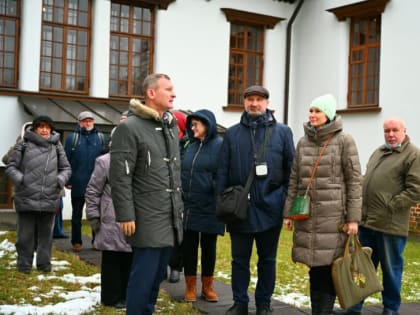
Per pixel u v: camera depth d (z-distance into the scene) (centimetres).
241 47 1456
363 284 439
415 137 1196
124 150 395
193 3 1355
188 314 509
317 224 445
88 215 504
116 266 514
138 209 400
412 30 1207
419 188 490
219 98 1400
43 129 642
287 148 483
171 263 627
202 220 539
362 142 1321
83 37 1245
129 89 1299
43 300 537
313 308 465
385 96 1265
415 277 724
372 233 524
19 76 1161
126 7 1290
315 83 1441
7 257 739
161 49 1313
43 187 636
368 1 1290
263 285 491
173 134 421
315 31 1445
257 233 484
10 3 1158
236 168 484
